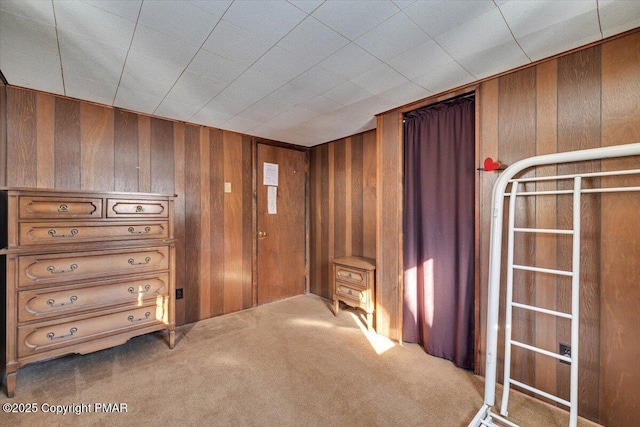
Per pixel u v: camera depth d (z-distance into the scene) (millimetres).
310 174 4059
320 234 3916
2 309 1957
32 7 1272
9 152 2094
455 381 1978
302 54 1681
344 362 2211
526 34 1486
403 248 2541
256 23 1399
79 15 1334
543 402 1755
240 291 3365
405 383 1949
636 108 1462
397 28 1439
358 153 3410
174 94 2258
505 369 1707
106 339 2100
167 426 1558
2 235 1992
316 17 1355
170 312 2389
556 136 1703
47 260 1881
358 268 2887
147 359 2242
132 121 2643
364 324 2943
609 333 1540
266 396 1807
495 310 1745
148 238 2307
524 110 1818
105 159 2500
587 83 1599
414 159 2488
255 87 2121
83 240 2023
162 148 2818
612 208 1530
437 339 2285
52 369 2092
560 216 1687
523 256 1821
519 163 1724
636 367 1466
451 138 2248
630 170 1404
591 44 1574
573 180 1639
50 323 1891
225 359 2250
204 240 3092
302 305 3539
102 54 1684
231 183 3297
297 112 2648
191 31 1465
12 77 1973
